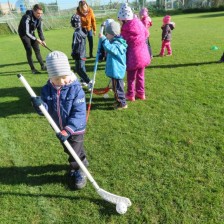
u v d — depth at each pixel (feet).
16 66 33.42
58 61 9.97
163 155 12.80
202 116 16.01
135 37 17.24
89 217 9.95
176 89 20.29
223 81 21.17
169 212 9.79
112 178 11.63
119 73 16.70
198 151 12.84
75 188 11.21
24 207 10.62
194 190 10.62
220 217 9.47
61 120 10.85
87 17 32.01
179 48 34.96
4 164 13.17
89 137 14.76
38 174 12.30
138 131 14.97
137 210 10.03
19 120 17.61
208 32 47.62
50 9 107.96
